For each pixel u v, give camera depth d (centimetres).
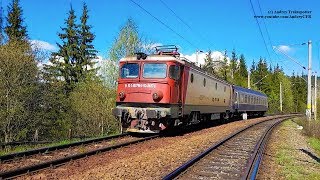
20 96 2588
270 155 1498
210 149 1444
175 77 1950
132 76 1972
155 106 1909
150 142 1745
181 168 1042
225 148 1622
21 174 987
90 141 1641
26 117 2684
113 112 1955
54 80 3138
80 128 3128
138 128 1909
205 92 2489
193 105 2236
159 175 1021
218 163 1236
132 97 1953
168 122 1950
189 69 2134
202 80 2403
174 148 1549
